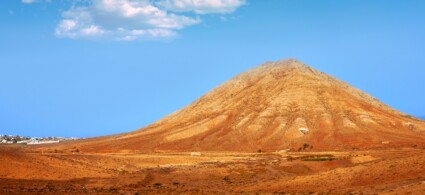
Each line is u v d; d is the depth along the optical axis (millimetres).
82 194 82188
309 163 128000
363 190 77438
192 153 177250
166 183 101688
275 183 92875
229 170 117938
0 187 86688
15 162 103750
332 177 90438
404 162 89312
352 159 130125
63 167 110000
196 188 92562
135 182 100750
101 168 117562
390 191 71875
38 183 93688
